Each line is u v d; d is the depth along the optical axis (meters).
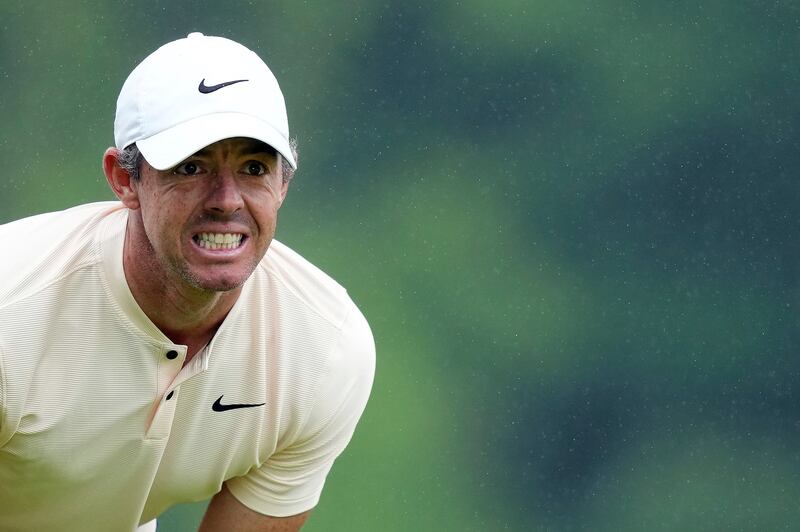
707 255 59.97
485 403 55.41
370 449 52.16
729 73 61.88
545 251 59.41
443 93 60.56
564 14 62.09
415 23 61.25
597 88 62.22
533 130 60.66
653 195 60.62
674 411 56.59
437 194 59.66
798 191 61.06
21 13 56.69
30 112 56.56
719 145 62.00
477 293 57.81
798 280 60.06
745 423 56.03
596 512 53.41
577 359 57.03
